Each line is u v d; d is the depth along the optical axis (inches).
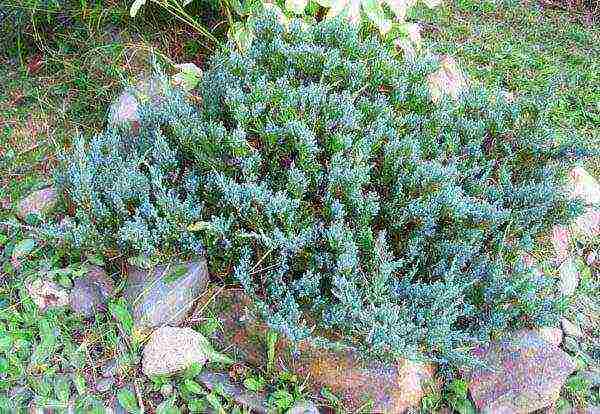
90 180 92.0
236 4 118.5
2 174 111.8
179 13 134.2
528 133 106.3
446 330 80.9
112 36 128.6
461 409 86.9
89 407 83.7
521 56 157.2
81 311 92.1
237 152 92.4
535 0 183.6
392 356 81.4
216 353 87.4
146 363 85.7
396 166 94.6
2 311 92.0
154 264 92.3
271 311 85.0
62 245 94.4
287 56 103.7
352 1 106.7
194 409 84.3
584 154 104.2
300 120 94.0
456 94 127.0
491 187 97.8
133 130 110.3
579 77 152.4
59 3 123.6
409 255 91.4
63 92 122.6
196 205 93.9
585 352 98.2
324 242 90.1
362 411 84.1
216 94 104.5
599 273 110.8
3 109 120.0
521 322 90.2
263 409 83.7
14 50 127.3
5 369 86.5
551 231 106.0
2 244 101.2
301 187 90.7
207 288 93.0
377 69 106.7
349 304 80.7
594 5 181.8
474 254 93.6
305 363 85.4
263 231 89.9
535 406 86.0
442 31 163.2
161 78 103.3
